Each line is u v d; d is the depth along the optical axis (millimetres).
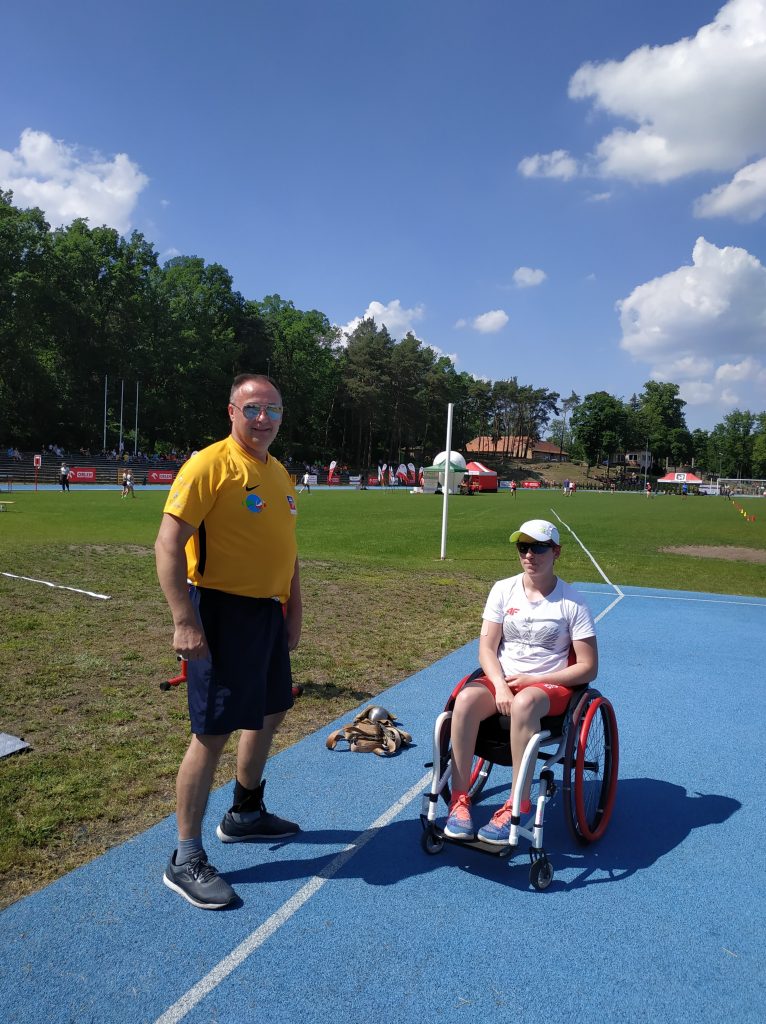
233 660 3076
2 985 2520
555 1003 2533
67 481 42875
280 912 3012
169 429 77500
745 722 5668
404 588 11508
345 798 4137
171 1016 2402
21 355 60500
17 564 11859
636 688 6555
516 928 2961
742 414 159625
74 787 4066
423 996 2541
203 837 3631
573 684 3674
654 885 3332
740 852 3664
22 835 3516
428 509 36562
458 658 7340
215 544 3068
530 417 146375
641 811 4117
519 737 3404
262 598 3207
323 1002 2494
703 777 4609
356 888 3217
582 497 69625
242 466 3105
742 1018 2488
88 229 70688
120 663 6551
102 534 18234
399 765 4617
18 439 65688
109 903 3021
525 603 3873
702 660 7602
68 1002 2449
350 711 5656
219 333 80562
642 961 2777
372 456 108312
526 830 3496
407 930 2920
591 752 3738
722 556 19062
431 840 3500
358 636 8148
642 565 16484
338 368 95188
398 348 97688
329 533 21984
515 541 3816
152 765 4418
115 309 70250
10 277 59344
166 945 2770
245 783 3545
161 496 39281
